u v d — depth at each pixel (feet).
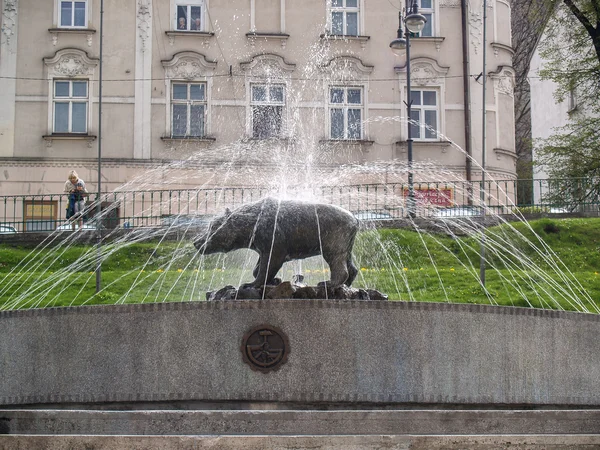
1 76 92.73
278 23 95.91
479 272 55.67
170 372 21.59
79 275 56.29
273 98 95.30
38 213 91.91
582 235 64.64
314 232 23.79
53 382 22.06
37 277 56.44
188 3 95.86
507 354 22.77
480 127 97.35
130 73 94.27
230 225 23.85
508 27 100.63
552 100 122.42
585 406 23.48
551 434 18.40
